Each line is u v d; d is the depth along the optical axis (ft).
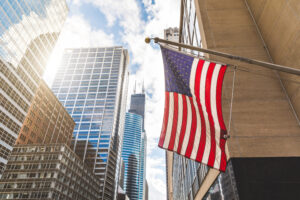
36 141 308.19
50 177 230.07
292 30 33.81
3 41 215.31
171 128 28.04
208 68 28.04
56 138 367.66
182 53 30.50
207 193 47.29
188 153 25.70
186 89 28.91
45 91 347.15
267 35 41.50
